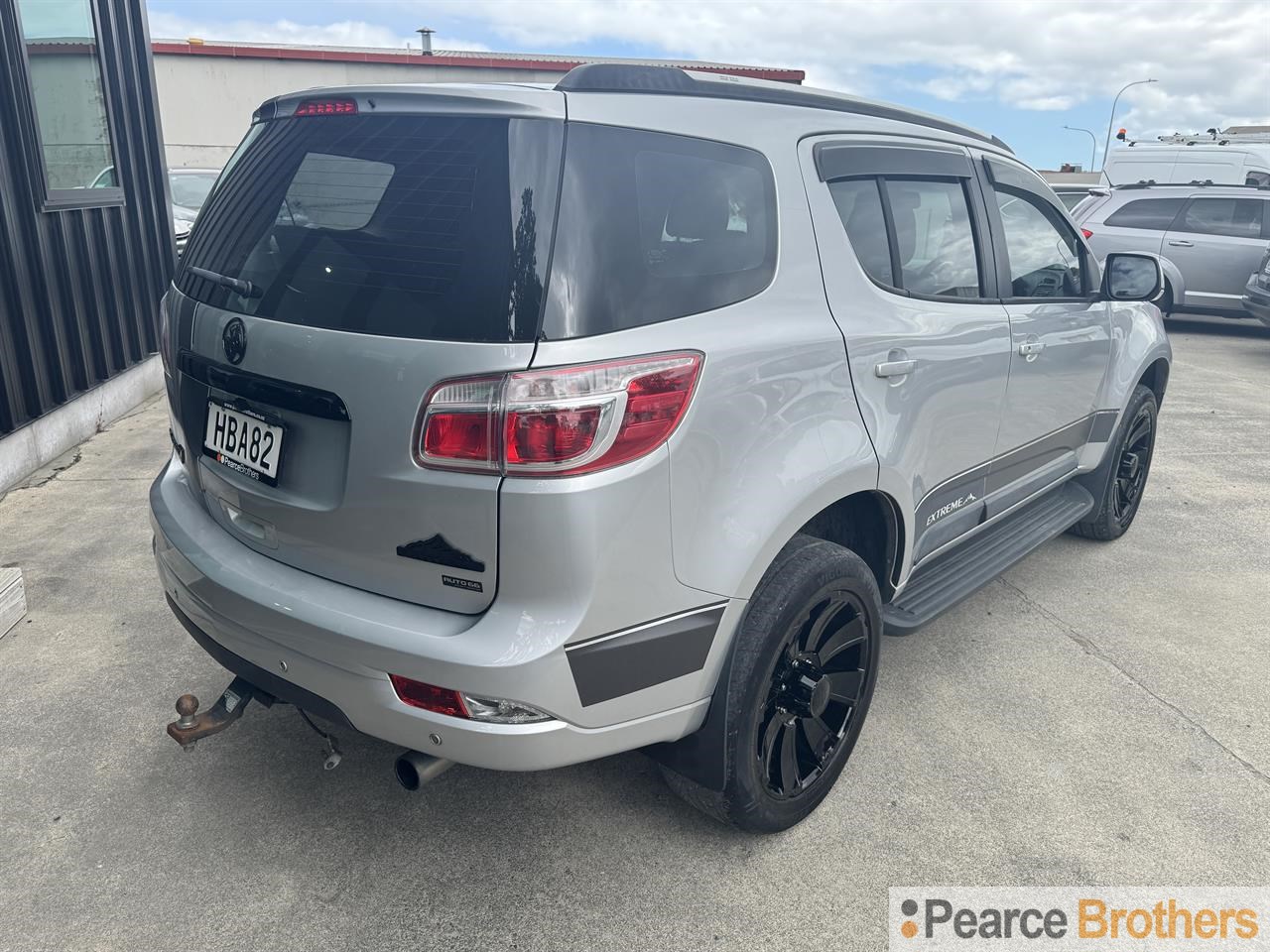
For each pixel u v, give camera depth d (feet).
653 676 6.79
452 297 6.21
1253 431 23.15
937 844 8.38
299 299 6.91
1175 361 33.12
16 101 16.43
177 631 11.60
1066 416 12.82
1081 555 15.16
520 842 8.27
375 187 6.81
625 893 7.72
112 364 21.15
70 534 14.39
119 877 7.73
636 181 6.75
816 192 8.29
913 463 9.09
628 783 9.11
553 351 6.05
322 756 9.37
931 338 9.21
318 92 7.51
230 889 7.64
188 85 71.00
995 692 10.93
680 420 6.53
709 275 7.11
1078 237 13.05
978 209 10.69
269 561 7.39
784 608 7.43
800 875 7.97
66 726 9.67
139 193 23.11
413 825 8.44
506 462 6.01
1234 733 10.22
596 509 6.14
